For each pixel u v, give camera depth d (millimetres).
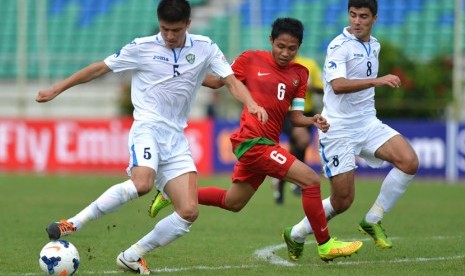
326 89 31219
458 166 68062
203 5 94500
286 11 92000
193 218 25578
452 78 76375
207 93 86688
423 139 68562
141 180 25156
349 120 30844
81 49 95062
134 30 95250
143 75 26312
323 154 31172
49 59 94000
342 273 26141
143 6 96500
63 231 24688
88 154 73438
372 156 31344
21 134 74688
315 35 90188
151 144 25719
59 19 97000
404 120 75438
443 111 75125
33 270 26766
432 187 63000
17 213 44938
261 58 29141
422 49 86875
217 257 30156
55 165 74062
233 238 35688
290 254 29453
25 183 63594
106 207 25031
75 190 58344
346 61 30438
